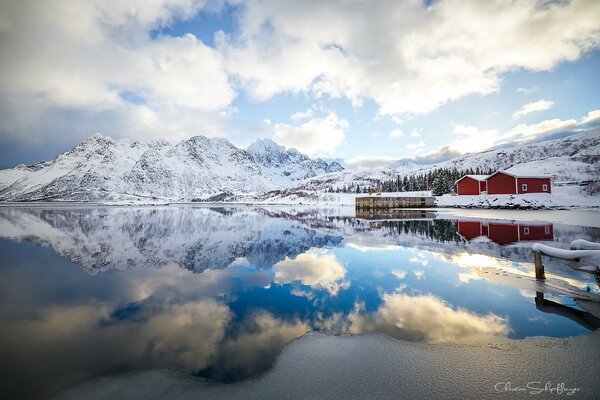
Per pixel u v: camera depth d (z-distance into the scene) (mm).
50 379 5109
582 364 5133
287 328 6879
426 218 32344
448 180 79812
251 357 5664
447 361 5320
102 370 5363
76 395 4684
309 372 5098
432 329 6633
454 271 11258
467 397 4367
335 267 12453
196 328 7023
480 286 9469
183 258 15164
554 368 5039
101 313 8070
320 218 38219
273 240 20453
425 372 5008
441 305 8016
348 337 6309
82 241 21266
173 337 6582
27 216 48812
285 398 4477
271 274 11695
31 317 7859
